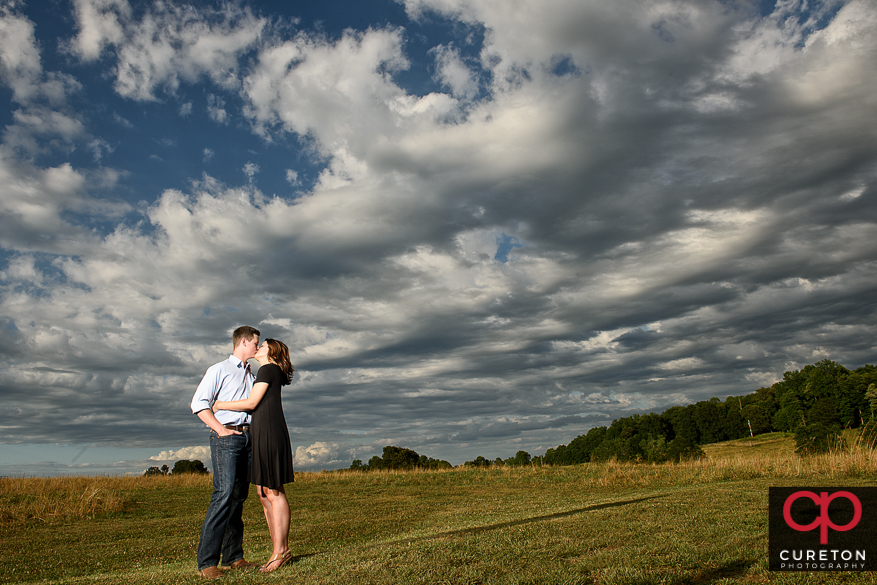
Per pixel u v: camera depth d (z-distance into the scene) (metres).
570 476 22.28
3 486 19.08
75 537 9.36
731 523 5.42
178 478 24.16
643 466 23.77
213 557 4.47
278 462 4.70
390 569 3.93
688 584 3.39
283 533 4.71
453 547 4.68
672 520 5.75
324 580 3.72
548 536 5.09
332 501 15.52
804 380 89.00
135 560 7.01
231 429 4.92
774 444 75.75
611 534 5.07
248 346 5.26
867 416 75.81
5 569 6.55
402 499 15.78
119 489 20.03
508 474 25.06
